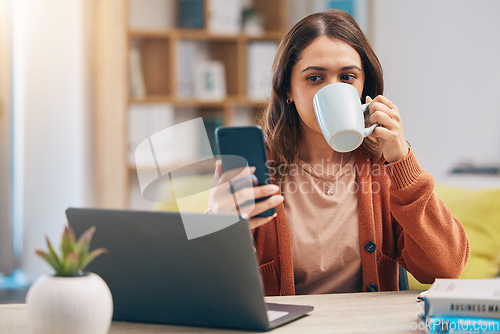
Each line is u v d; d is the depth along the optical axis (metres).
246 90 4.60
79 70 4.26
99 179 4.29
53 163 4.33
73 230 1.14
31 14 4.27
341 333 1.07
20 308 1.25
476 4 3.96
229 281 1.07
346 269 1.56
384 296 1.33
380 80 1.54
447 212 1.44
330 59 1.44
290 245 1.52
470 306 1.02
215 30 4.51
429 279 1.49
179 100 4.41
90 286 0.97
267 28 4.65
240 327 1.10
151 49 4.56
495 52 3.96
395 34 4.04
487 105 3.98
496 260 2.15
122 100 4.18
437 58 4.01
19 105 4.41
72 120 4.30
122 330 1.11
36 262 4.36
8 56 4.35
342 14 1.51
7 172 4.39
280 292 1.52
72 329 0.95
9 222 4.41
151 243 1.09
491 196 2.20
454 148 4.02
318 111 1.33
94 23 4.25
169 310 1.13
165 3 4.58
